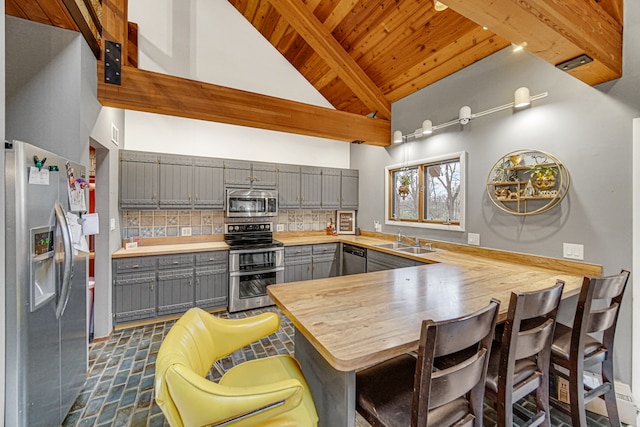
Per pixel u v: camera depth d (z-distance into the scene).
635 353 1.86
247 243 3.86
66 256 1.53
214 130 3.99
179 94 2.58
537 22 1.43
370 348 1.02
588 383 1.80
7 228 1.22
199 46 3.85
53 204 1.49
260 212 3.95
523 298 1.12
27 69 1.86
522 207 2.49
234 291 3.50
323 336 1.11
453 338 0.90
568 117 2.19
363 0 2.99
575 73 1.87
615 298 1.54
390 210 4.21
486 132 2.79
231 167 3.80
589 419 1.73
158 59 3.60
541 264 2.34
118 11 2.38
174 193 3.42
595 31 1.70
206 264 3.38
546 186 2.28
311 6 3.34
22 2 1.68
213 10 3.95
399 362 1.38
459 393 0.96
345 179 4.77
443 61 3.08
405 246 3.58
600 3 1.85
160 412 1.77
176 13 3.71
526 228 2.48
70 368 1.71
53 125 1.90
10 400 1.22
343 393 1.14
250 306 3.61
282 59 4.45
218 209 3.74
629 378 1.88
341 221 4.98
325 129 3.42
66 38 1.94
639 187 1.84
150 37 3.57
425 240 3.54
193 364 1.20
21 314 1.24
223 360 2.35
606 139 1.98
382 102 3.91
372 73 3.72
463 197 3.01
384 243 3.90
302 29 3.38
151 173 3.29
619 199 1.93
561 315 2.15
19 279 1.24
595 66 1.77
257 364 1.47
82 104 1.99
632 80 1.86
